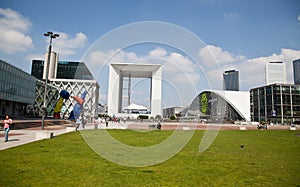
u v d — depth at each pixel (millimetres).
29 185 4520
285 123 57438
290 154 8680
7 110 38281
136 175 5422
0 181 4711
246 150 9664
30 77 43219
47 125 24875
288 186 4785
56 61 53719
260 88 67625
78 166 6133
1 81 33406
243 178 5328
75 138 12414
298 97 61500
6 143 10164
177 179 5184
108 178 5125
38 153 7801
